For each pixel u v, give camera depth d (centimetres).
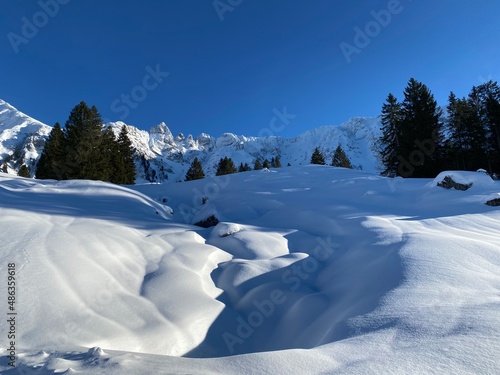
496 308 275
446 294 328
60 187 1123
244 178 2355
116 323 336
